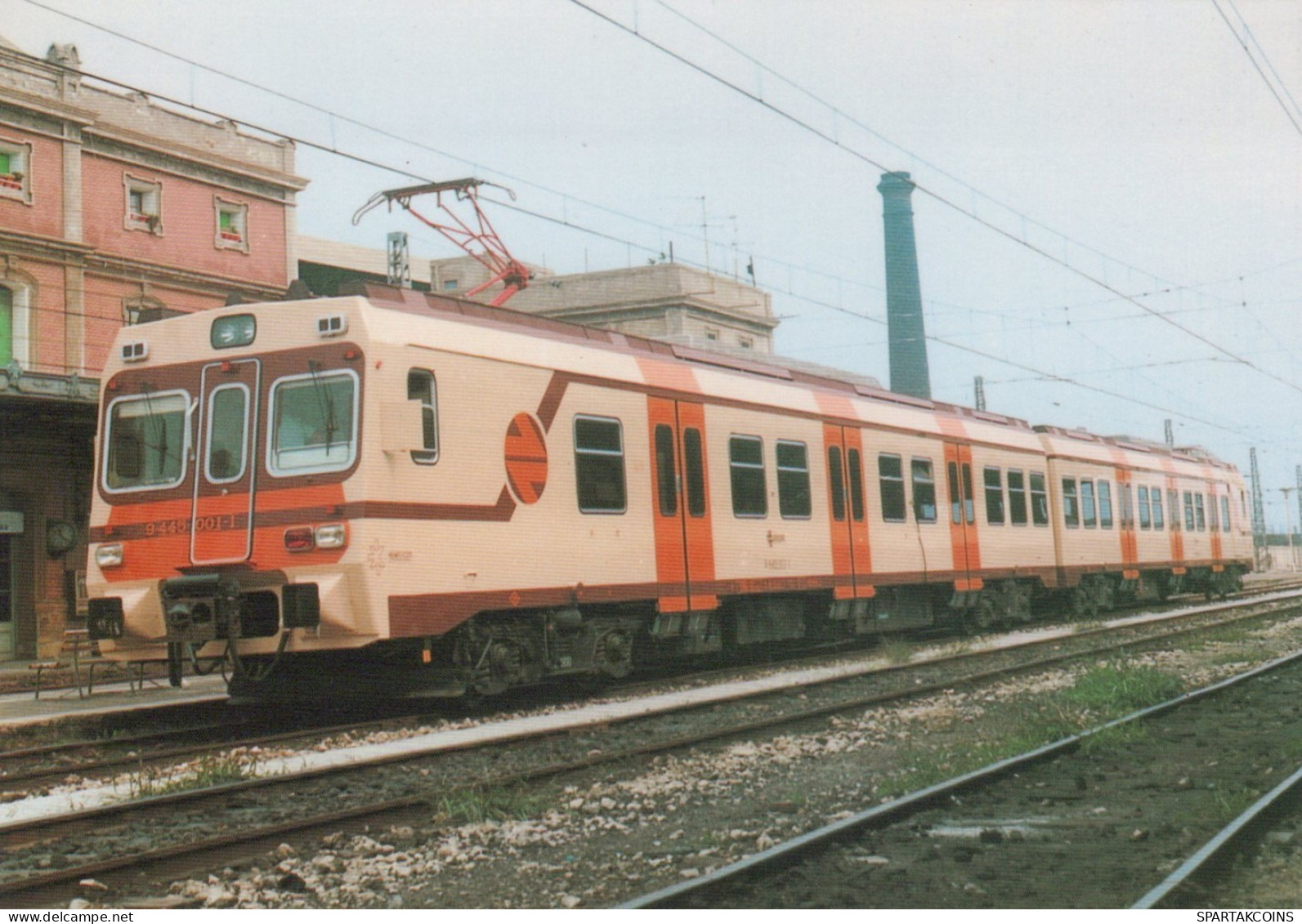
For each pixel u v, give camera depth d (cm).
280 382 1105
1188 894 519
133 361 1177
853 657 1772
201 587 1101
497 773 888
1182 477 3130
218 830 723
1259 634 2006
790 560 1603
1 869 629
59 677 1741
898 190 15688
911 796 713
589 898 565
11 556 2170
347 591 1048
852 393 1859
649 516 1377
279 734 1095
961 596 2066
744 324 5372
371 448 1062
